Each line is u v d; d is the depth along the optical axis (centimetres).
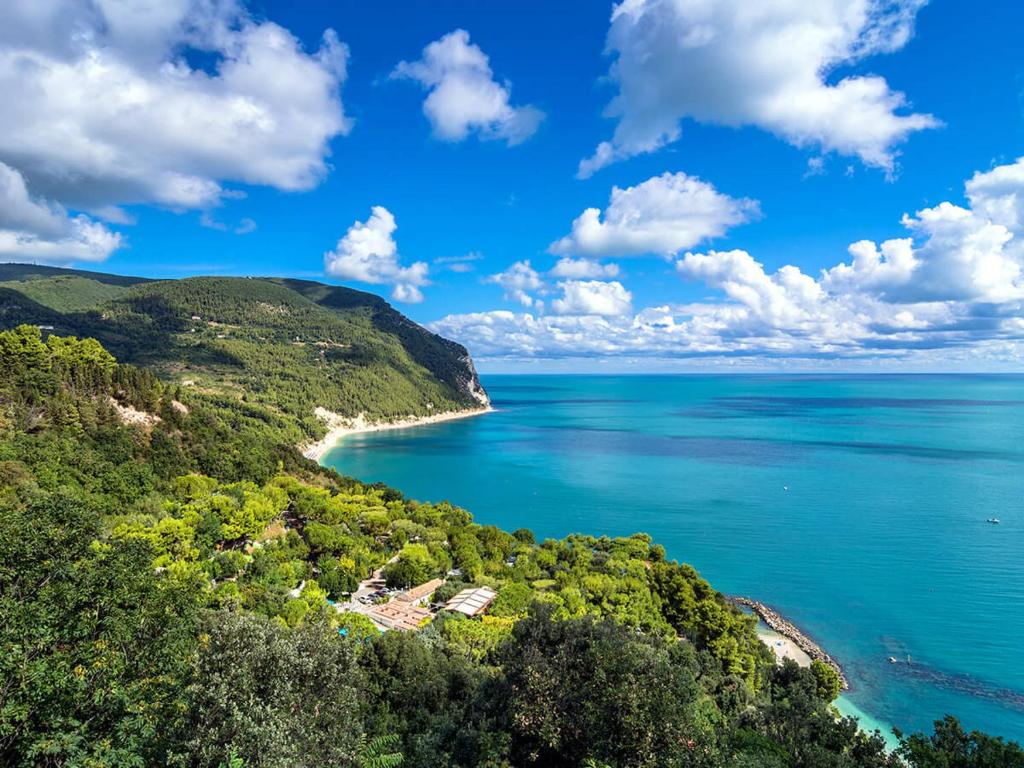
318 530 9056
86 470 8650
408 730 3216
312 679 2212
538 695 2305
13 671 1498
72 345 11775
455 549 9831
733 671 6256
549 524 13962
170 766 1672
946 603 8981
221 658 1970
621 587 7988
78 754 1519
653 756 2008
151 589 1958
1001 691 6656
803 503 14938
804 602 9094
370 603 7756
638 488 17212
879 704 6412
